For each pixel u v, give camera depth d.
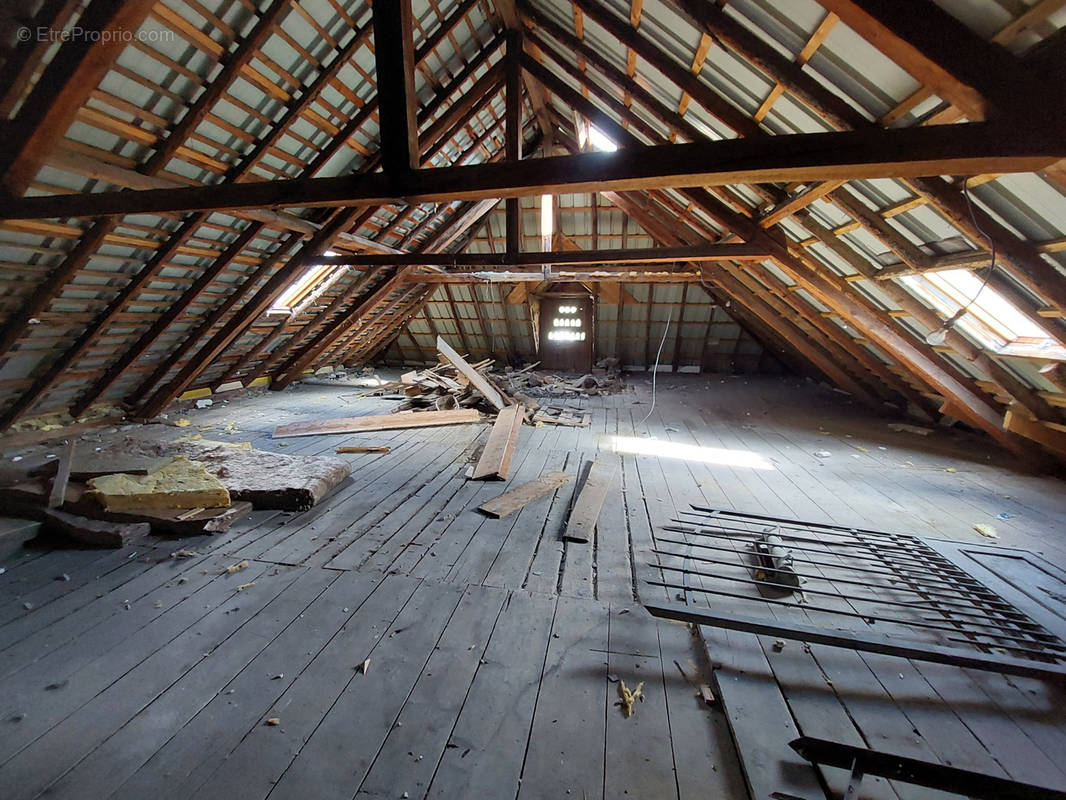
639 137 5.14
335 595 2.62
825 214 3.61
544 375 10.87
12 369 4.46
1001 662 1.97
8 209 3.05
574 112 6.16
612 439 5.93
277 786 1.57
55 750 1.67
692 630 2.38
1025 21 1.54
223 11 2.93
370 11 3.59
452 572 2.87
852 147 1.92
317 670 2.07
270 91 3.57
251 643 2.23
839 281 4.48
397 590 2.68
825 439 6.06
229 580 2.75
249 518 3.55
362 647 2.22
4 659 2.09
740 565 2.80
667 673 2.10
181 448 4.75
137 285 4.32
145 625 2.34
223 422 6.46
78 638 2.24
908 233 3.14
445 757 1.68
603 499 3.96
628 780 1.61
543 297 11.30
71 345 4.64
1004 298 2.90
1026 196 2.17
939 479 4.62
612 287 10.22
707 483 4.47
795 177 2.10
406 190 2.59
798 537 3.38
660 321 10.73
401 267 7.99
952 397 4.81
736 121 3.19
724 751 1.73
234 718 1.82
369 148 4.83
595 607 2.56
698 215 6.24
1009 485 4.46
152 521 3.26
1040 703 1.95
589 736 1.78
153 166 3.46
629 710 1.89
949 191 2.45
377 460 4.98
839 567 2.91
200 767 1.62
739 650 2.21
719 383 10.30
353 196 2.67
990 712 1.90
